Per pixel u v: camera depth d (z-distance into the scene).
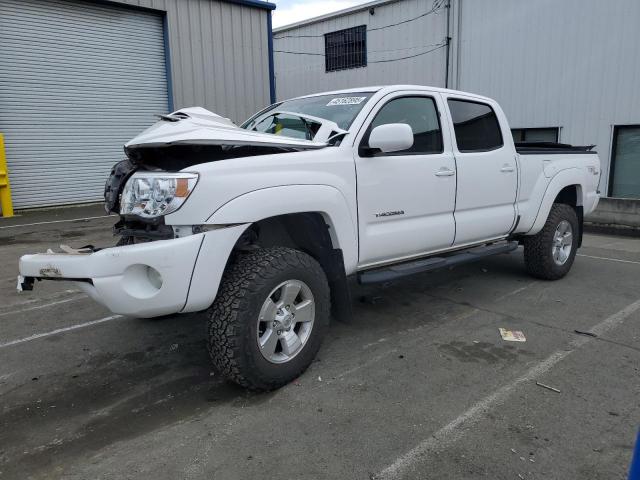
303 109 4.42
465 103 4.86
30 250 7.75
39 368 3.83
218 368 3.26
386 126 3.62
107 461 2.69
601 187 13.44
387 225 4.08
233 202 3.06
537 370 3.66
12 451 2.79
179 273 2.93
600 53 13.07
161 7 13.46
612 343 4.14
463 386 3.43
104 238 8.68
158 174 3.08
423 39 17.19
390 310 5.04
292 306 3.43
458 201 4.62
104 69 12.94
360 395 3.33
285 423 3.01
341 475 2.54
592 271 6.59
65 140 12.54
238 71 15.31
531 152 5.50
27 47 11.73
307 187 3.42
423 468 2.57
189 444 2.82
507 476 2.51
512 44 14.75
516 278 6.18
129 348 4.18
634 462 1.67
